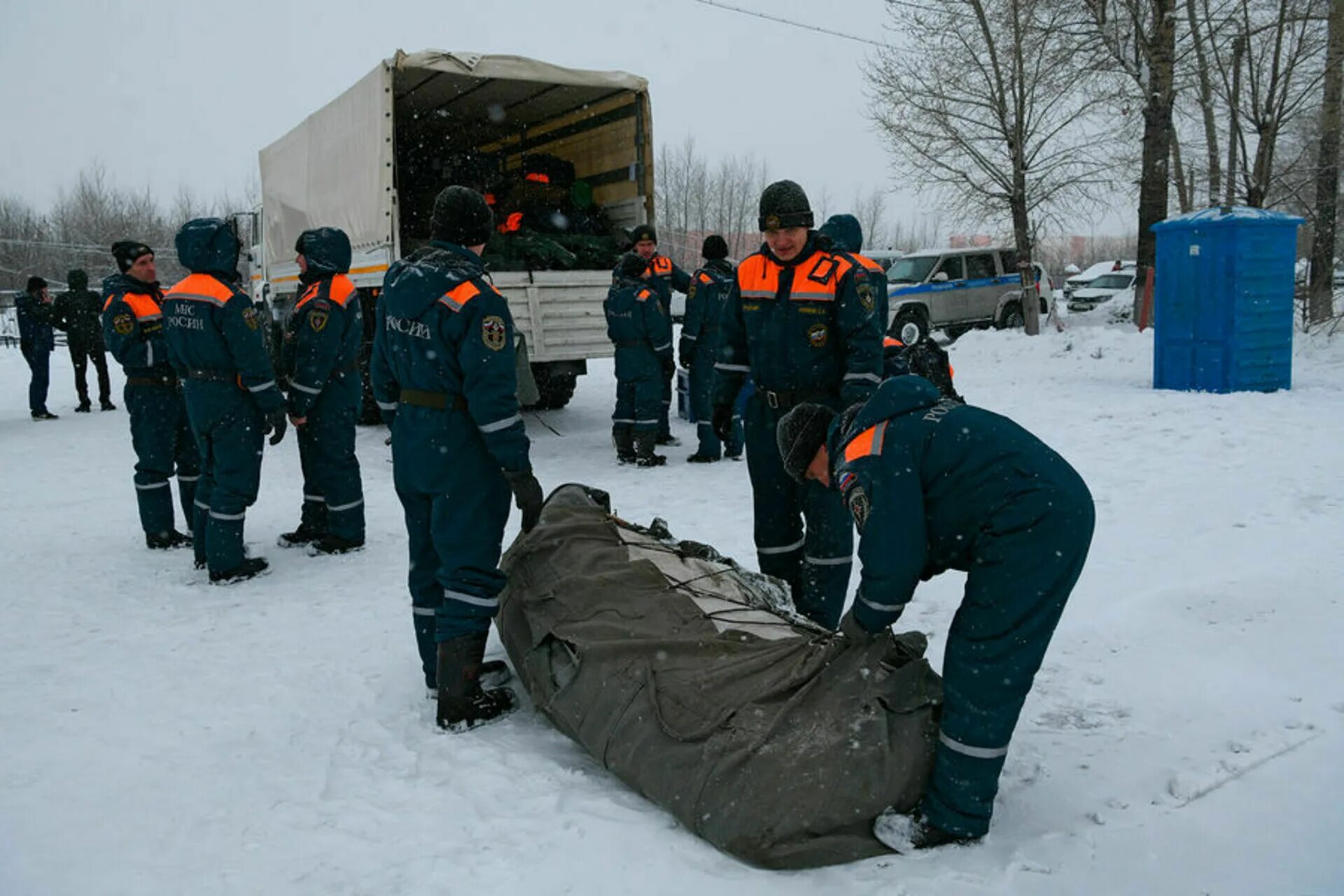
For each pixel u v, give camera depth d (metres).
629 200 9.91
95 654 4.22
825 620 4.02
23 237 49.00
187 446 6.21
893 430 2.57
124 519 6.88
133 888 2.49
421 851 2.61
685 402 10.68
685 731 2.71
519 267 8.94
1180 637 3.79
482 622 3.39
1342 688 3.29
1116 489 6.06
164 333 5.32
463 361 3.23
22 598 5.06
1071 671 3.56
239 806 2.90
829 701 2.63
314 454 5.69
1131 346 12.52
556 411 11.27
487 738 3.30
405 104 10.27
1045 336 14.03
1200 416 8.09
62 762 3.21
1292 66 14.12
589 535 3.68
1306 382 9.73
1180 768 2.87
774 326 3.94
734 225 46.16
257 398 5.09
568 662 3.20
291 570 5.47
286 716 3.54
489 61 8.67
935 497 2.54
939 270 19.11
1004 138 16.81
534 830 2.69
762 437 4.06
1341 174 15.56
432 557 3.58
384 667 3.98
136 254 5.77
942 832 2.50
